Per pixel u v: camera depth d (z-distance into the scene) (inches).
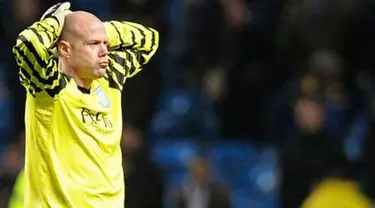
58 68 804.0
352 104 1700.3
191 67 1766.7
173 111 1803.6
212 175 1620.3
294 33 1685.5
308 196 1525.6
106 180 825.5
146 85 1654.8
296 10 1691.7
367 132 1596.9
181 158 1780.3
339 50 1694.1
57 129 809.5
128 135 1509.6
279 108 1642.5
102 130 825.5
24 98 1696.6
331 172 1528.1
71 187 813.2
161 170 1552.7
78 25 813.9
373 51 1697.8
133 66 869.2
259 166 1761.8
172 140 1797.5
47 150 808.9
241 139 1770.4
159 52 1755.7
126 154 1503.4
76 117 813.2
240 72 1728.6
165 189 1691.7
